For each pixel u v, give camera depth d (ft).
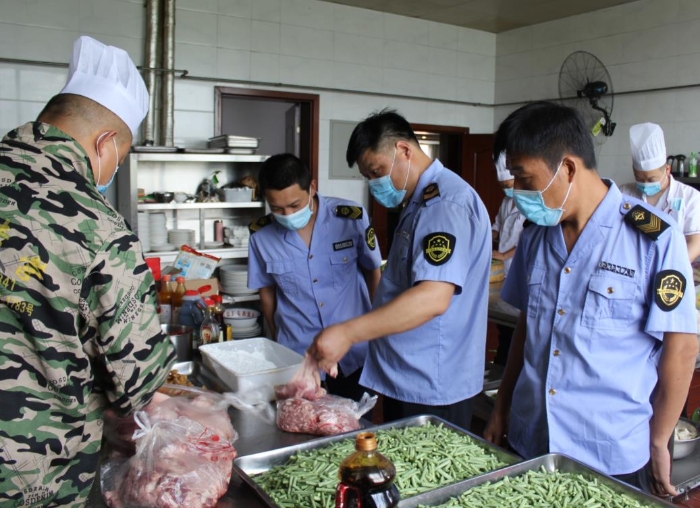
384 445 4.80
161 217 14.74
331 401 5.59
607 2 19.22
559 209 4.71
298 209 7.82
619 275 4.70
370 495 2.95
